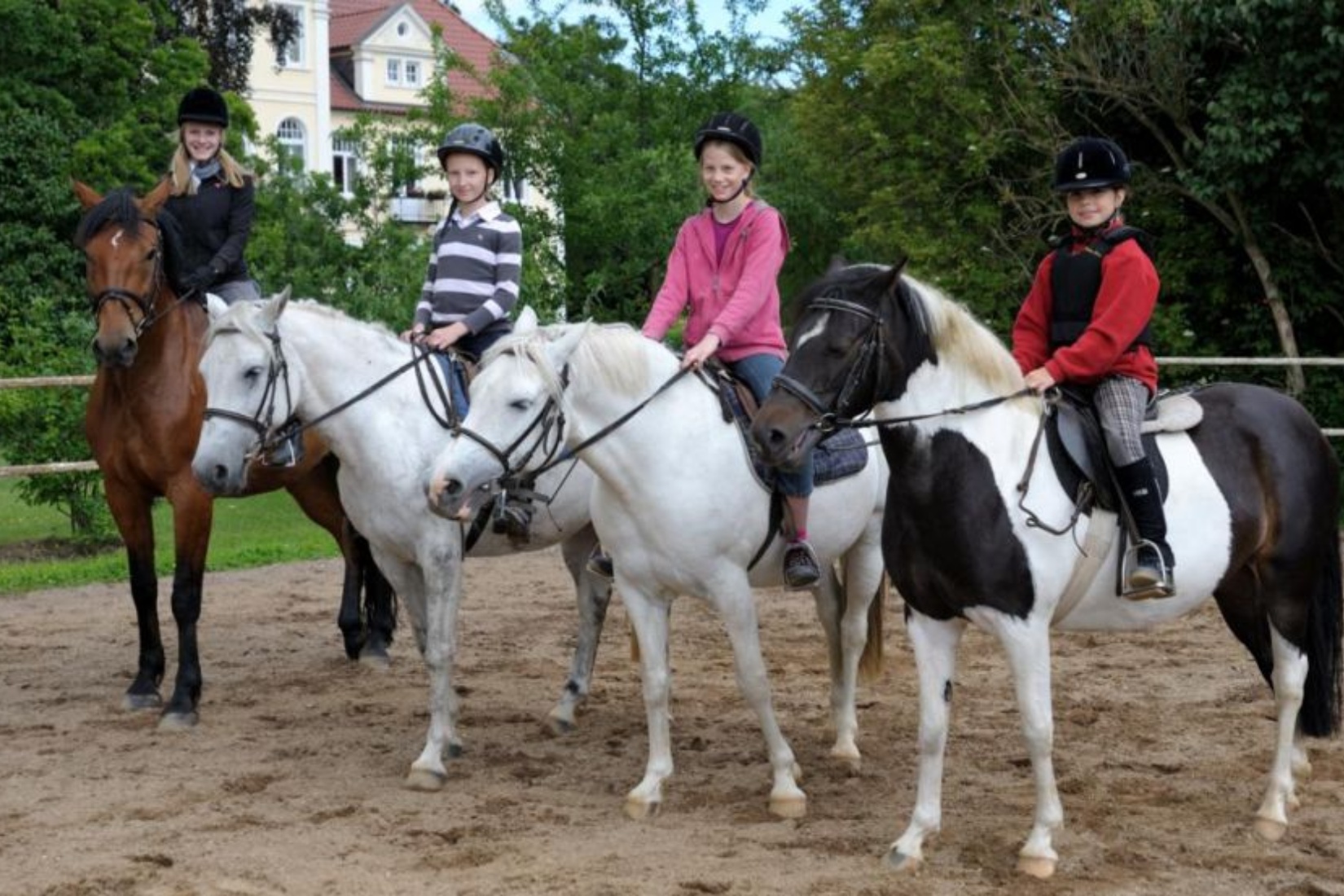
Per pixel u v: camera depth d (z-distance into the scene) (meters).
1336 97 13.73
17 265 23.78
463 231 6.31
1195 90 15.38
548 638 9.02
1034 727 4.58
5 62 24.44
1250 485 5.08
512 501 5.67
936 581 4.63
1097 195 4.84
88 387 12.95
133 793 5.68
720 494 5.14
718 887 4.53
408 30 45.66
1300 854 4.88
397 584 6.17
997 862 4.76
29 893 4.57
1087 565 4.73
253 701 7.30
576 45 20.47
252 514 16.31
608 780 5.86
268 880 4.67
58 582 11.06
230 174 7.27
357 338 6.01
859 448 5.80
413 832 5.14
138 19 24.95
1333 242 15.16
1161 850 4.88
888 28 18.06
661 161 19.83
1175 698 7.15
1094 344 4.62
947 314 4.59
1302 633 5.23
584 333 5.00
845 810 5.41
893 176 17.98
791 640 8.81
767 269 5.43
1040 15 16.22
